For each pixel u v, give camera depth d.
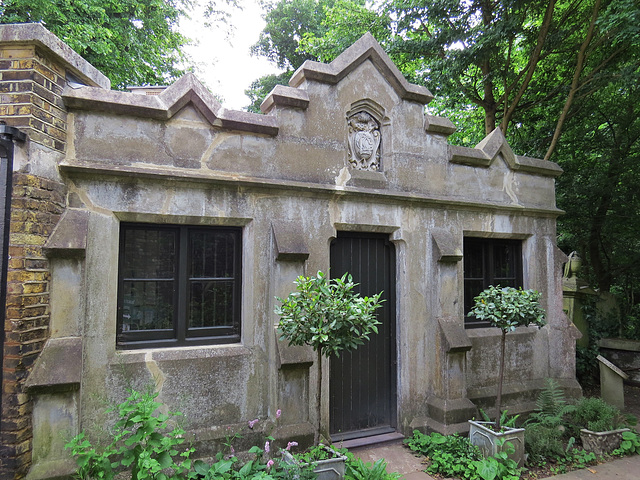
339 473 3.66
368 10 10.79
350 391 5.04
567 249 11.80
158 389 3.97
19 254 3.26
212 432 4.09
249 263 4.46
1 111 3.29
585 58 8.76
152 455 3.37
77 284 3.66
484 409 5.61
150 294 4.18
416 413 5.23
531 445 4.75
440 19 9.02
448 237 5.55
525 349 6.21
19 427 3.23
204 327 4.38
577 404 5.55
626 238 10.78
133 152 4.02
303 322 3.49
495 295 4.80
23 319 3.27
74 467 3.41
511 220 6.26
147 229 4.20
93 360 3.76
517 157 6.35
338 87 5.08
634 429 5.40
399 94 5.47
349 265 5.17
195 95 4.24
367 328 3.58
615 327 9.24
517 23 7.83
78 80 3.99
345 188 4.89
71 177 3.76
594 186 9.95
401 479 4.21
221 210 4.33
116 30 10.23
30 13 8.18
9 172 2.66
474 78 10.35
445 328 5.27
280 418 4.22
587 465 4.72
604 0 8.07
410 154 5.50
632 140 10.17
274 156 4.65
